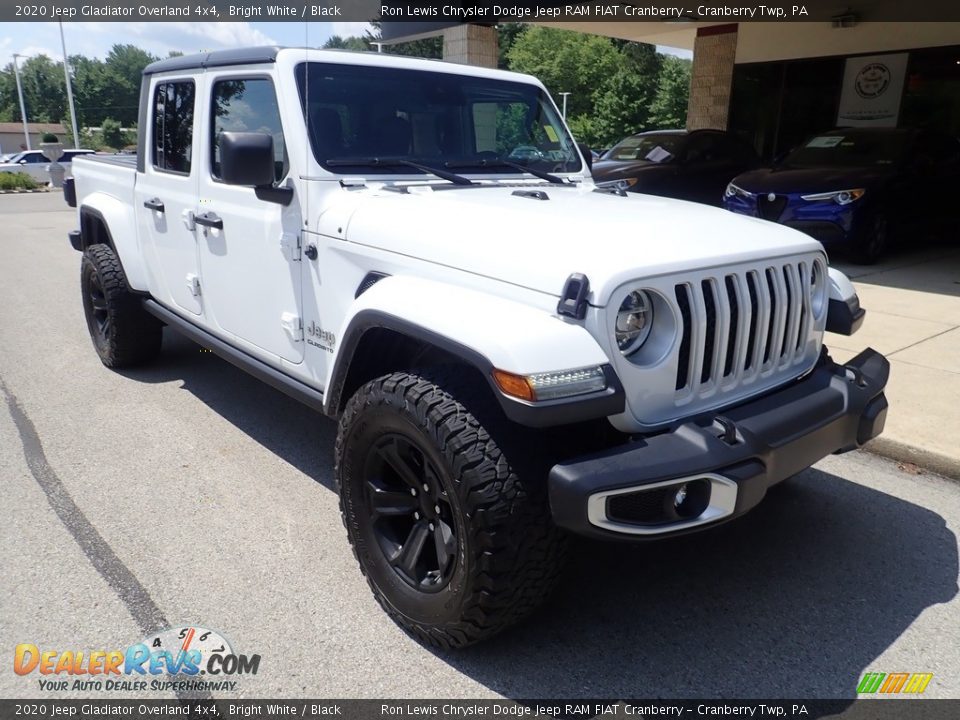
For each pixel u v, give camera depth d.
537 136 4.04
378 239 2.83
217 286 3.86
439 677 2.44
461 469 2.24
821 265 3.00
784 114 14.12
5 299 7.73
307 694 2.36
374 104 3.40
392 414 2.44
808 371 3.02
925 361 5.20
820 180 8.74
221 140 2.94
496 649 2.58
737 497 2.27
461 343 2.25
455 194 3.18
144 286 4.78
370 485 2.65
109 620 2.68
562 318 2.25
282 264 3.32
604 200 3.27
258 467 3.88
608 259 2.29
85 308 5.52
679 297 2.41
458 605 2.36
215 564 3.02
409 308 2.46
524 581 2.30
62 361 5.61
